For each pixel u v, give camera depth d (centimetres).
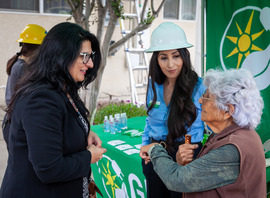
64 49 112
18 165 113
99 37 321
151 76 171
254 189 103
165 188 169
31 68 116
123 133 256
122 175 216
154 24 663
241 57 242
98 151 129
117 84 656
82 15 302
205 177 102
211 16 266
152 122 173
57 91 112
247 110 104
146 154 144
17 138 110
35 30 234
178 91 157
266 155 196
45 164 103
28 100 105
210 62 272
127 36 325
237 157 99
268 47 221
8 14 557
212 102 110
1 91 570
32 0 578
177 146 161
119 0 301
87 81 144
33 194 113
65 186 120
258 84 229
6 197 114
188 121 154
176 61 156
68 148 118
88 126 137
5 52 566
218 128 115
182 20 701
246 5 233
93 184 145
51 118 105
